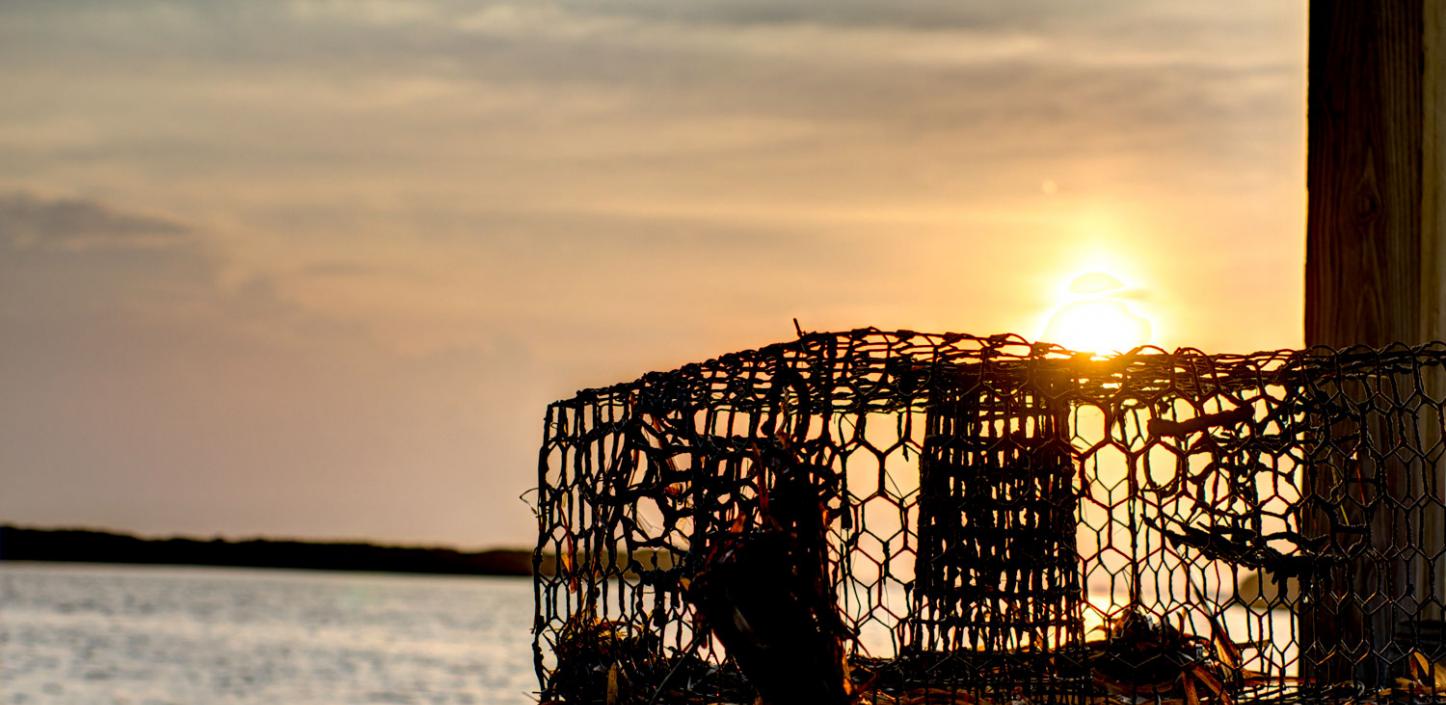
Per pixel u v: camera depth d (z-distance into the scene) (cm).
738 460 523
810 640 498
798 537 508
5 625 6075
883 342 530
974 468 542
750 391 534
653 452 539
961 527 543
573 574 582
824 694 498
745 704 552
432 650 5172
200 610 7319
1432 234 738
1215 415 517
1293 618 554
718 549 514
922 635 532
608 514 562
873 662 582
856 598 523
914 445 526
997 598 543
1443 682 596
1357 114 749
